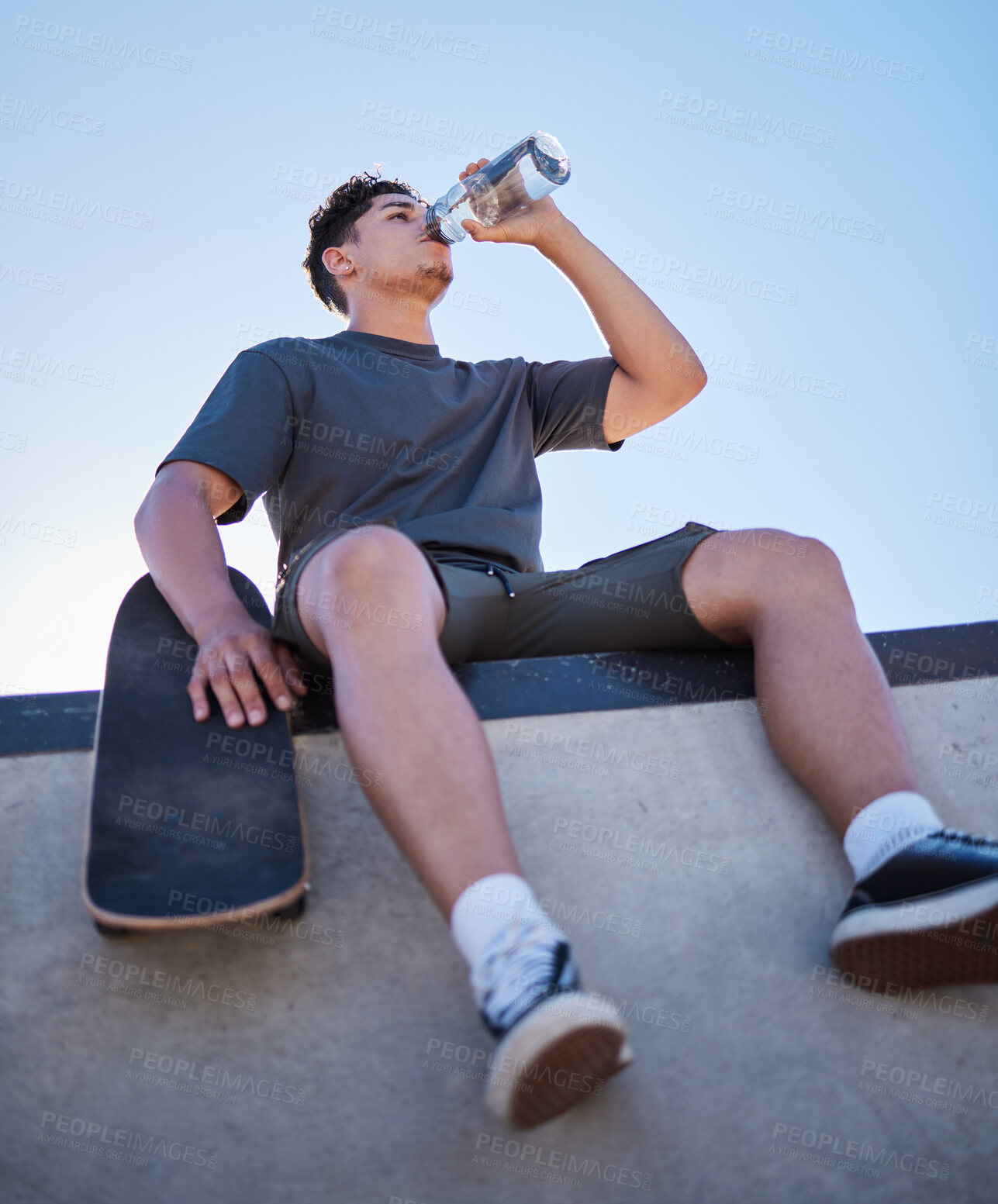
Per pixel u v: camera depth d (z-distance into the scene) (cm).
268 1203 86
